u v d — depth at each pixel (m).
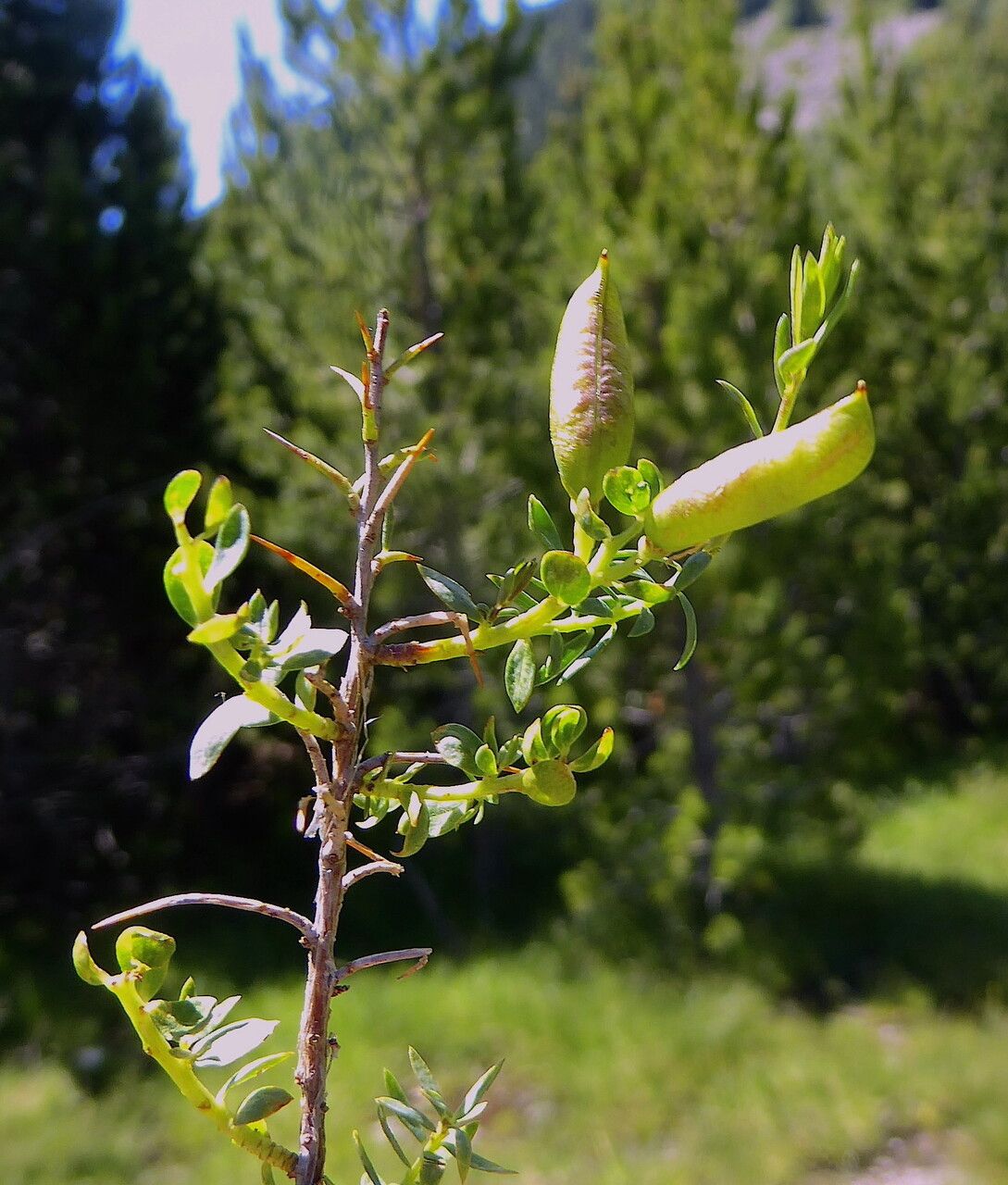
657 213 6.50
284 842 8.38
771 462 0.59
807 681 6.30
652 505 0.63
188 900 0.64
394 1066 5.15
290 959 6.72
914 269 11.16
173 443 7.76
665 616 6.26
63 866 7.59
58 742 7.65
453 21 7.12
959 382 10.99
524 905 7.66
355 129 7.32
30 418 7.48
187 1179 4.34
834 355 6.68
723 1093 4.88
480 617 0.66
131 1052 5.42
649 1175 4.29
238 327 7.85
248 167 7.58
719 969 6.09
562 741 0.67
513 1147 4.60
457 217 7.11
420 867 8.23
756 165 6.75
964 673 11.41
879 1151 4.41
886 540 9.02
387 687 7.03
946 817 8.96
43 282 7.38
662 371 6.30
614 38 7.27
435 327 7.09
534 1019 5.54
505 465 6.68
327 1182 0.63
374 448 0.69
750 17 48.28
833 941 6.53
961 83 13.53
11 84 8.02
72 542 7.70
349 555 6.67
